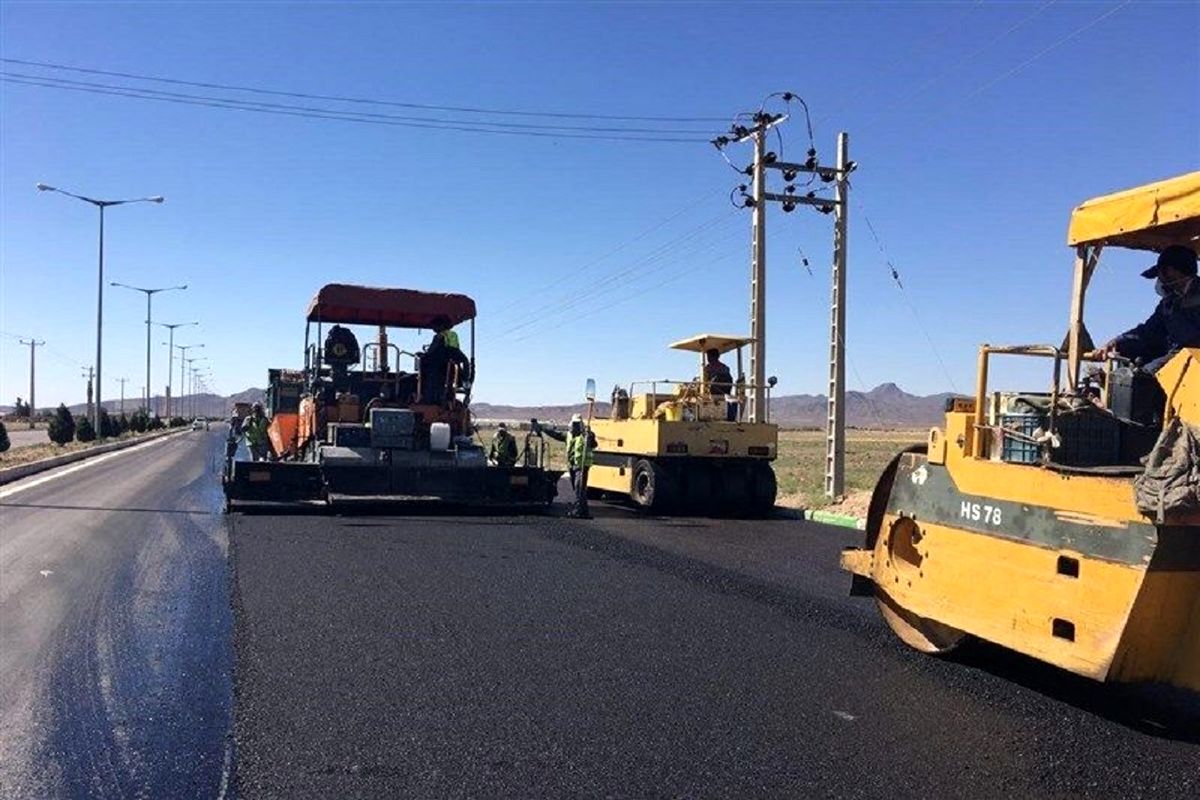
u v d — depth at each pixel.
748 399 19.53
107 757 4.83
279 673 6.30
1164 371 5.09
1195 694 6.12
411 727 5.32
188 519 14.45
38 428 79.75
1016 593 5.77
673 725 5.41
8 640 7.07
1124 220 5.37
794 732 5.33
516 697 5.88
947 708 5.79
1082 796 4.50
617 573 10.24
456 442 16.56
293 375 18.78
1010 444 5.96
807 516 16.91
